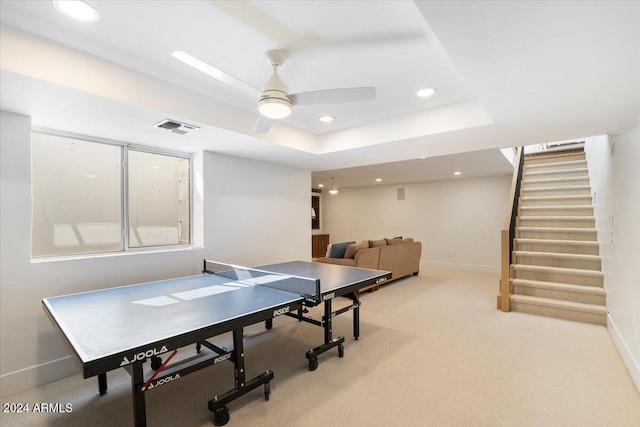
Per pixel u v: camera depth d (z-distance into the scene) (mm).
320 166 5020
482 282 6125
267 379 2240
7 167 2367
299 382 2465
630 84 1933
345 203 10141
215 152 3908
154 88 2357
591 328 3553
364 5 1565
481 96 2135
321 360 2836
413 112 3178
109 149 3260
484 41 1467
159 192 3697
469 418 2014
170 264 3443
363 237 9688
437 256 8102
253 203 4418
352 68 2236
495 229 7266
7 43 1703
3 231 2355
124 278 3062
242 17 1655
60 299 2328
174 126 2762
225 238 4035
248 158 4316
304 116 3303
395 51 2008
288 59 2102
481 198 7453
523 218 5121
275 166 4785
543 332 3449
